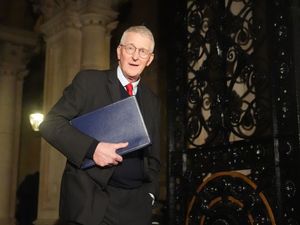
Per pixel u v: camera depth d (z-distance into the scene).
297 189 2.84
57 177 6.05
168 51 4.07
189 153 3.71
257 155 3.15
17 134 10.19
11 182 9.95
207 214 3.44
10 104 10.06
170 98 3.96
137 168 2.14
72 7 6.24
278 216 2.93
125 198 2.11
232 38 3.64
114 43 8.02
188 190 3.65
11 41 9.77
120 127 2.02
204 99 3.73
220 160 3.44
